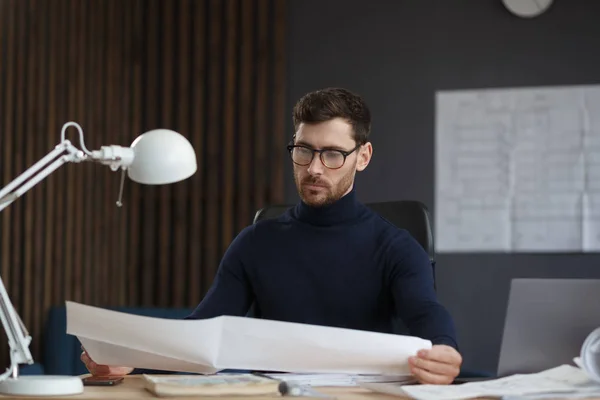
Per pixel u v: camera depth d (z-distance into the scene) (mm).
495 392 1720
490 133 4977
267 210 2865
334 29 5164
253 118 5168
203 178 5211
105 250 5164
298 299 2514
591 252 4848
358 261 2504
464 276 4961
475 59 5016
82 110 5125
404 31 5094
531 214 4914
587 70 4895
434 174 5023
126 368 2125
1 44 5113
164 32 5219
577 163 4879
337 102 2408
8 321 1789
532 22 4969
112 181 5211
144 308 4676
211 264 5152
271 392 1707
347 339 1859
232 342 1854
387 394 1822
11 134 5113
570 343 2092
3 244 5102
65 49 5152
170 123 5211
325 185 2453
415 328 2246
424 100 5059
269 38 5184
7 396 1704
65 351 4750
